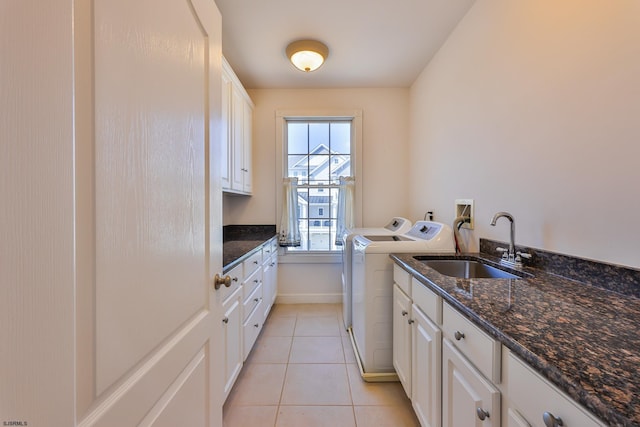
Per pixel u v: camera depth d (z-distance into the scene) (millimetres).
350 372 1850
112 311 482
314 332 2414
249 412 1491
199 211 834
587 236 1015
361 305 1894
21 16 308
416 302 1324
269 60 2455
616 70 908
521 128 1345
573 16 1061
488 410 729
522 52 1334
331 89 3047
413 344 1347
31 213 318
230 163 2191
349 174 3150
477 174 1729
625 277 888
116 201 496
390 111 3061
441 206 2246
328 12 1835
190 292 774
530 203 1289
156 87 622
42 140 330
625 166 889
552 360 518
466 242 1868
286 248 3109
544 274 1159
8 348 294
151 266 598
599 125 967
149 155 595
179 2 724
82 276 423
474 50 1757
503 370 687
